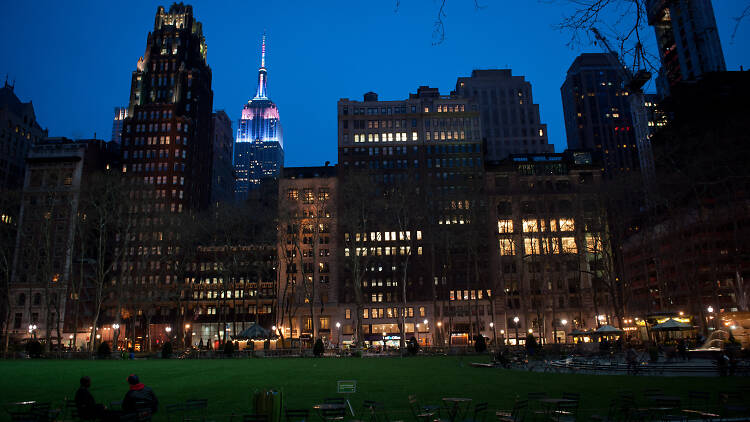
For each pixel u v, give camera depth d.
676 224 75.50
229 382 31.52
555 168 124.81
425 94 146.75
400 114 132.88
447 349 70.44
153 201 108.56
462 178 126.44
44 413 16.19
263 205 115.56
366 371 40.12
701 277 85.00
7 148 145.50
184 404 16.58
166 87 160.75
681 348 45.84
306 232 112.94
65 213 98.56
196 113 158.00
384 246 120.38
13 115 148.88
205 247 127.25
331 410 16.53
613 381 31.20
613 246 90.12
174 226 98.06
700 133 78.12
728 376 33.84
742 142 62.12
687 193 71.06
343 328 115.75
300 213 110.56
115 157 153.75
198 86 161.12
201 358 66.88
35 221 100.44
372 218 105.94
